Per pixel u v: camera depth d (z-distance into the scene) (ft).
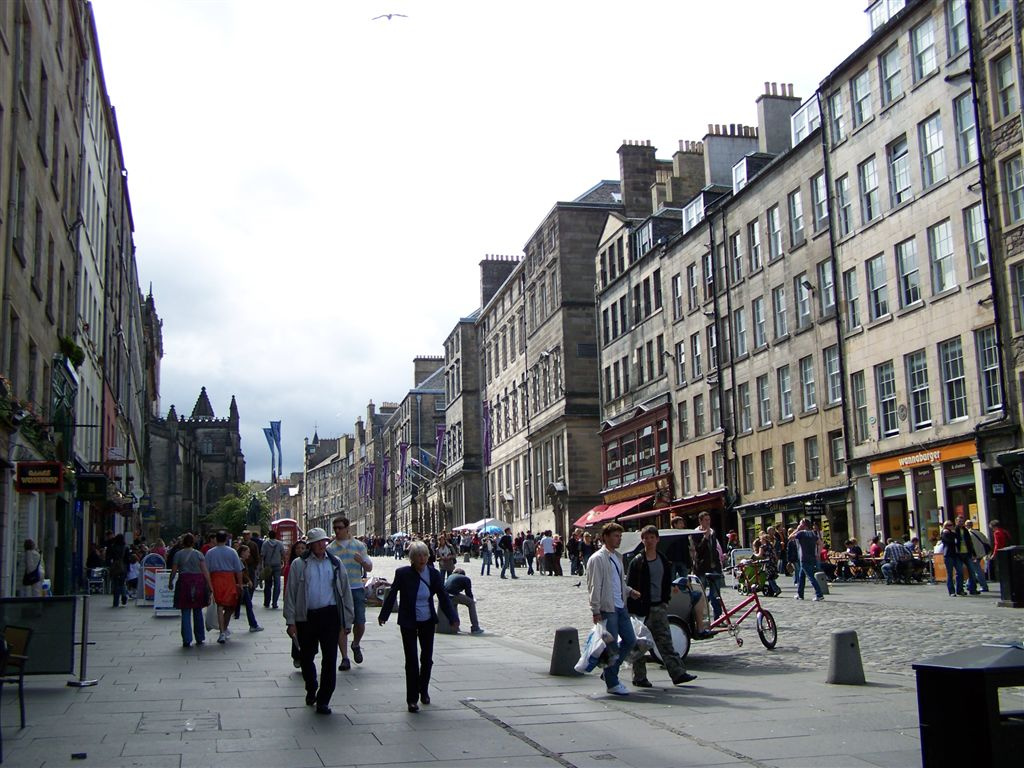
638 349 182.91
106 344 144.25
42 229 84.79
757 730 31.96
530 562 158.92
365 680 44.16
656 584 42.01
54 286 91.71
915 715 33.81
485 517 279.49
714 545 60.29
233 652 55.52
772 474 137.69
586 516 191.72
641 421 179.93
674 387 167.43
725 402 149.69
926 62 107.76
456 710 36.37
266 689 41.70
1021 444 93.30
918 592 86.28
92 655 54.13
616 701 38.09
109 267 147.54
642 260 179.93
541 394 226.38
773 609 74.23
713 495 150.51
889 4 117.60
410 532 380.37
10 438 67.87
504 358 266.36
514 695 39.75
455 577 68.03
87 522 125.49
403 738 31.30
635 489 180.14
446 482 325.83
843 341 121.29
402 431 407.03
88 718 34.99
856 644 41.24
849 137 120.78
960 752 20.36
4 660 33.04
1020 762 19.94
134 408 215.72
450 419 325.21
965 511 101.04
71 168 104.73
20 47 73.46
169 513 327.47
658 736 31.35
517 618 79.20
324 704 35.65
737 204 147.84
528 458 236.43
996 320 95.96
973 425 99.60
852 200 120.16
